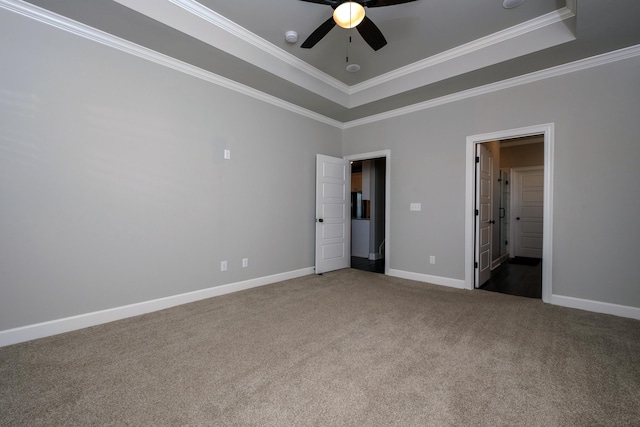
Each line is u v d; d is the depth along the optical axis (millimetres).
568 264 3123
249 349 2160
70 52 2473
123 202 2773
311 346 2211
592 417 1457
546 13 2680
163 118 3033
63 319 2445
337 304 3195
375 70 3836
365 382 1754
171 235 3109
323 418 1449
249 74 3375
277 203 4195
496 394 1641
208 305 3148
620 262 2861
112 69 2695
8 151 2215
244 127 3766
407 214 4402
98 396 1609
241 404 1553
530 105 3336
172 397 1608
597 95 2957
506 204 6539
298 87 3709
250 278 3867
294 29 2984
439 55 3410
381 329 2527
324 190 4762
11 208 2227
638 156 2777
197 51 2900
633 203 2803
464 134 3850
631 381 1761
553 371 1872
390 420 1437
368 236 6453
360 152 5000
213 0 2557
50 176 2389
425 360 2010
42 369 1877
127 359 2010
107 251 2682
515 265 5570
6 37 2205
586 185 3023
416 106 4262
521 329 2525
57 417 1446
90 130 2580
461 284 3887
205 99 3373
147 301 2934
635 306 2789
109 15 2359
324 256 4777
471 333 2447
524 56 2912
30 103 2297
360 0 2078
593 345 2225
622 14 2273
